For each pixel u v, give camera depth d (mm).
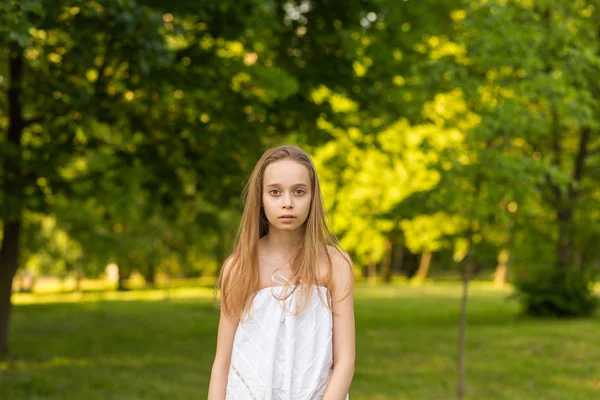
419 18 10922
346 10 10109
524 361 9742
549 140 16094
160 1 7730
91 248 16266
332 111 10578
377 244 30078
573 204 15500
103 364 9211
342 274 2125
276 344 2061
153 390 7402
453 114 8070
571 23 10117
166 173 10250
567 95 7152
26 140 11992
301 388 2045
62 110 8930
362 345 11344
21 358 9773
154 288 32594
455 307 20250
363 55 10625
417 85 8648
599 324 14391
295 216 2062
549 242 15711
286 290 2072
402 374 8664
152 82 8945
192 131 10047
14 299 23609
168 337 12602
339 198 24141
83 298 24078
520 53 6906
